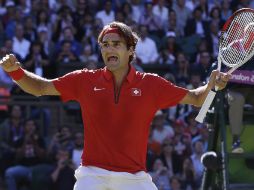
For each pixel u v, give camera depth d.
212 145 23.31
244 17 18.31
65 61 44.38
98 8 49.59
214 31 48.62
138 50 45.72
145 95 15.72
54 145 38.81
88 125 15.73
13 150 39.00
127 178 15.45
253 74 22.64
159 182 37.81
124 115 15.59
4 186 38.56
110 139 15.52
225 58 18.14
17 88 42.94
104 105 15.63
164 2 49.53
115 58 15.67
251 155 22.64
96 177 15.48
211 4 51.50
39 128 41.34
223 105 22.75
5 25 46.25
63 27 46.50
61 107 41.91
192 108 40.81
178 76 43.88
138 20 48.75
